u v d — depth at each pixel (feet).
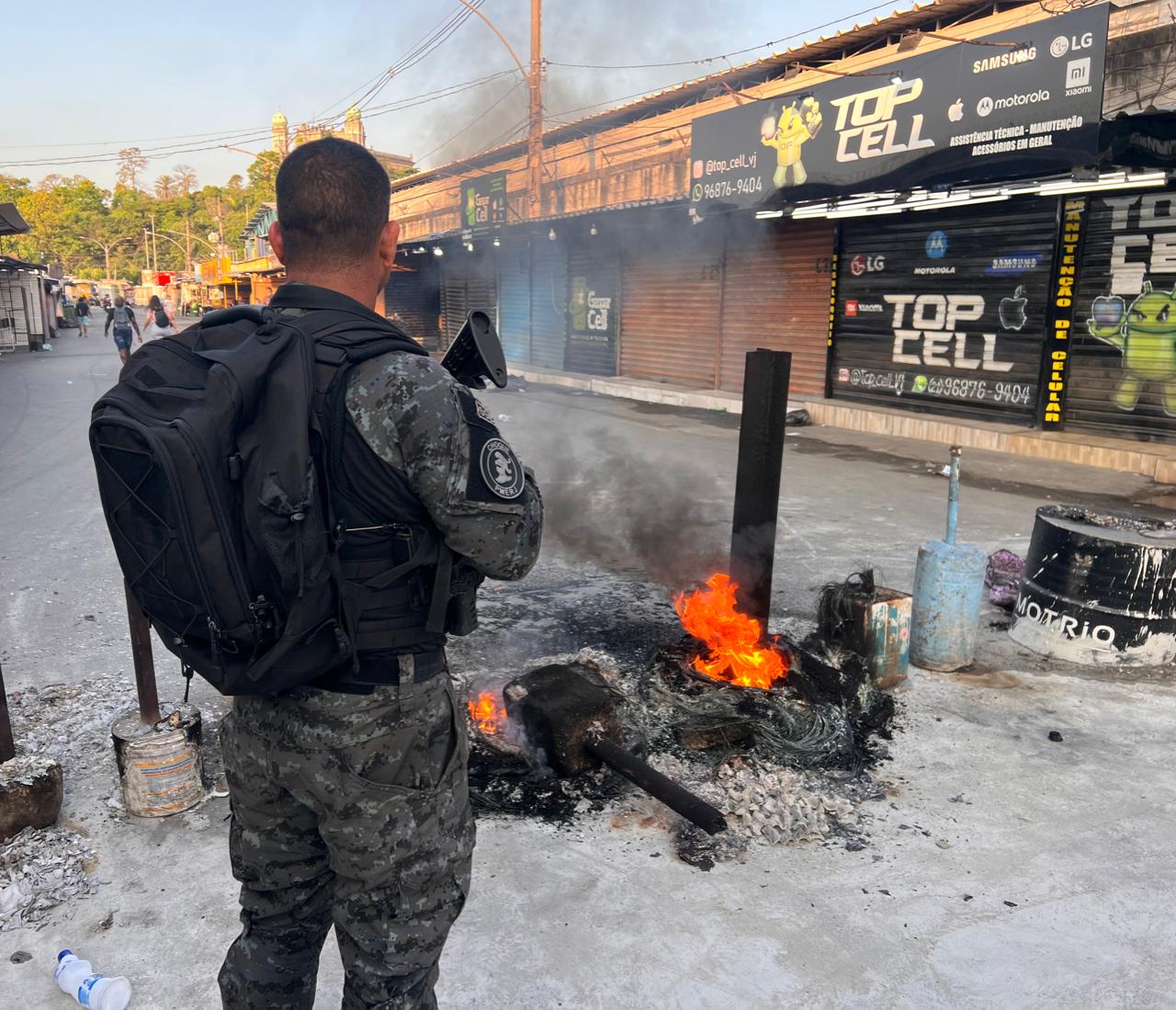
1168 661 13.02
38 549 18.65
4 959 6.90
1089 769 9.99
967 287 34.45
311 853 4.77
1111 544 12.66
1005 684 12.30
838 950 7.03
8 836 8.30
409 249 76.48
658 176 59.41
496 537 4.13
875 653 11.84
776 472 11.35
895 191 33.42
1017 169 29.19
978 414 34.71
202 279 198.29
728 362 48.01
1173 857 8.37
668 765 9.79
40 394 49.34
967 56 29.99
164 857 8.20
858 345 39.63
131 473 3.79
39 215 422.00
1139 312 29.12
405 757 4.31
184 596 3.83
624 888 7.77
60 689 11.66
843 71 44.42
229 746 4.64
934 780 9.71
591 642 13.47
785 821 8.69
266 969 4.97
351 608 4.02
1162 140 26.94
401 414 3.93
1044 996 6.59
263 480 3.76
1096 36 26.32
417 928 4.48
